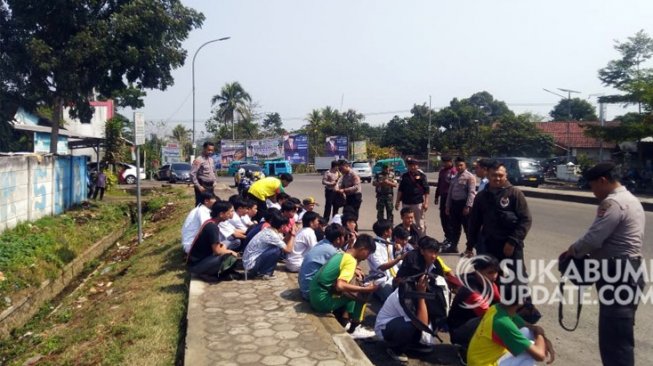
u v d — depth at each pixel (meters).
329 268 5.56
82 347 5.54
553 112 79.00
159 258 9.38
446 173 9.84
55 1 18.69
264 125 79.69
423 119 62.91
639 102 25.92
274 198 9.91
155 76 21.44
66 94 19.58
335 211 11.64
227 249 7.32
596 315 5.97
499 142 47.06
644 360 4.67
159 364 4.61
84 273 10.89
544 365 4.65
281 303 5.97
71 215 15.28
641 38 29.75
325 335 4.96
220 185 28.75
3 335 7.12
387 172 10.80
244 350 4.59
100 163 28.72
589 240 3.88
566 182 31.94
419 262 5.07
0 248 9.43
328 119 64.69
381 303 6.59
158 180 39.31
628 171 25.70
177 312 5.96
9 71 19.39
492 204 5.55
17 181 12.09
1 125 20.00
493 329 3.70
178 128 66.50
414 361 4.93
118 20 19.48
